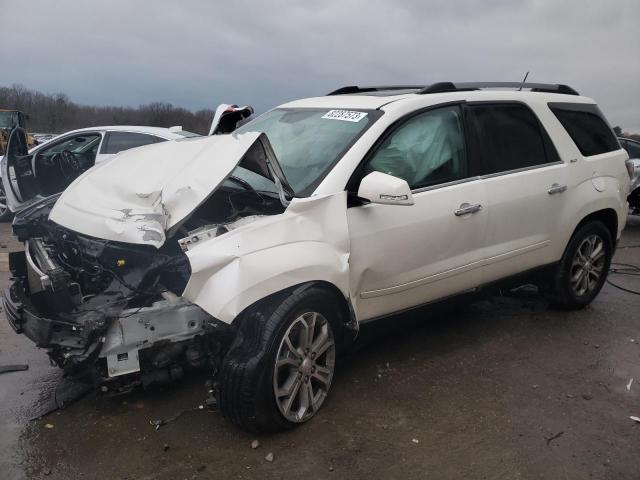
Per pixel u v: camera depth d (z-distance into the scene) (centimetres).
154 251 303
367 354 409
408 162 360
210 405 330
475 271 398
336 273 313
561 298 488
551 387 369
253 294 282
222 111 457
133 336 292
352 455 293
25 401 343
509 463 289
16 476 275
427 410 336
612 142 517
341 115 379
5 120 1889
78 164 652
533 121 445
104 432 311
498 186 401
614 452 300
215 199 363
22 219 387
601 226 493
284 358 300
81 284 333
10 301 326
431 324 468
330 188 322
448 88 403
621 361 410
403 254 349
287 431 312
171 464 284
